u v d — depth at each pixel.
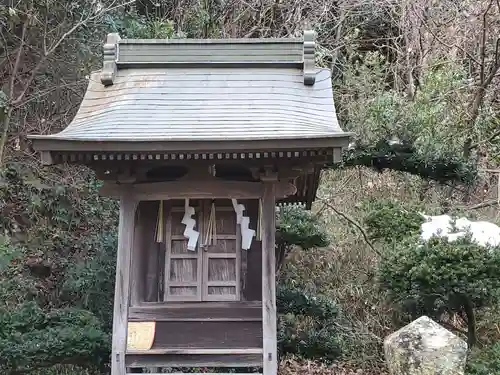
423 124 7.82
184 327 4.82
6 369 5.17
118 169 4.80
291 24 10.70
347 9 10.85
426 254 5.47
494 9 8.95
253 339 4.80
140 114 4.95
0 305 6.31
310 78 5.33
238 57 5.59
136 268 4.96
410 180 9.06
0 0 7.86
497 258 5.24
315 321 7.44
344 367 7.66
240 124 4.72
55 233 7.84
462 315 6.97
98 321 5.84
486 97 9.02
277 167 4.77
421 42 9.78
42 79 8.45
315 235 7.42
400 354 4.75
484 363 5.43
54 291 7.13
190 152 4.39
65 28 8.29
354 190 9.40
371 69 10.99
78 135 4.47
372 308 8.10
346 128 8.24
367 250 8.72
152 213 5.08
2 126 7.83
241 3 10.80
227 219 5.03
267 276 4.67
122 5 8.62
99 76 5.66
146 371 6.04
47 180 8.10
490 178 9.13
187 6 10.85
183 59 5.60
